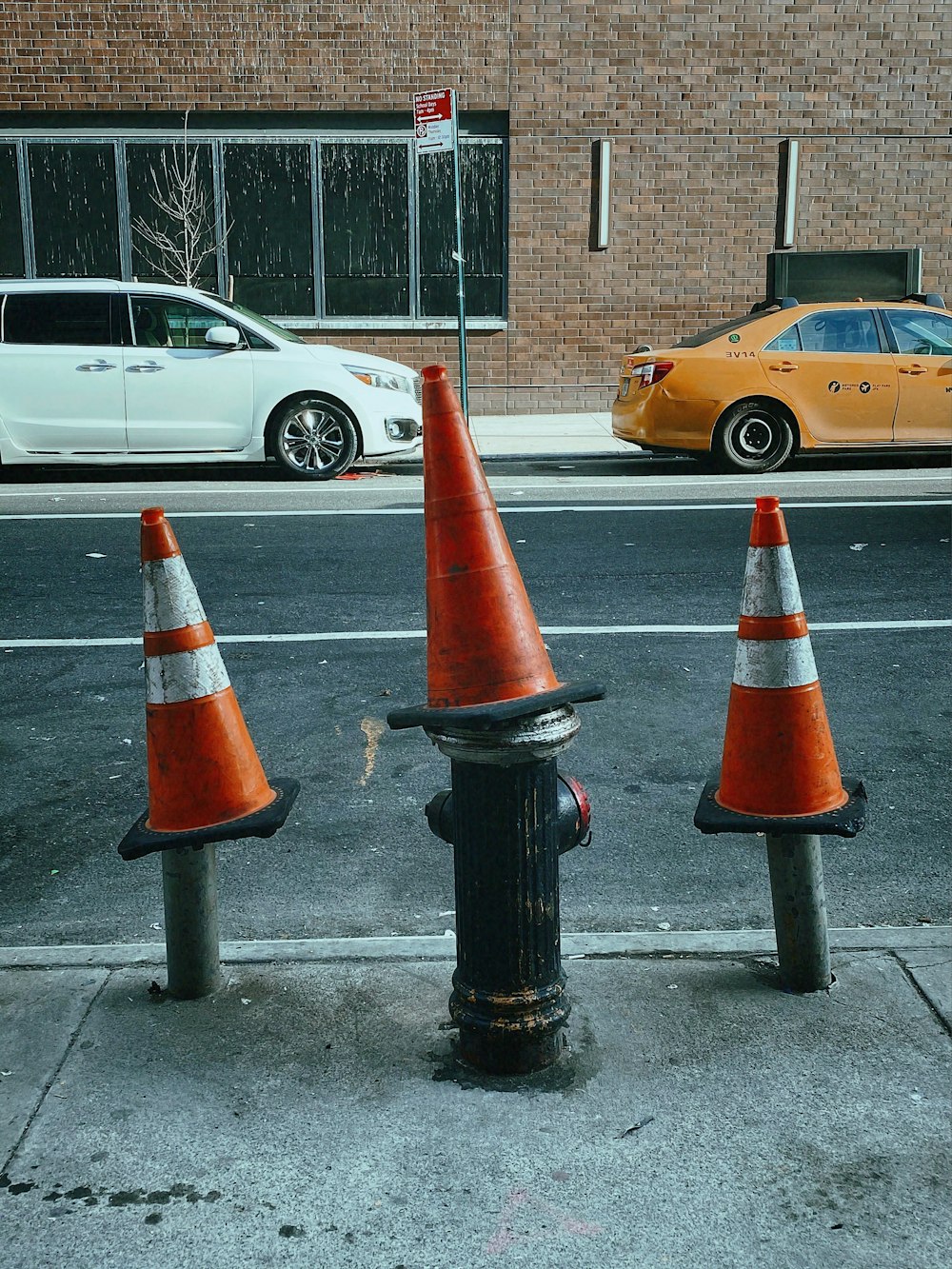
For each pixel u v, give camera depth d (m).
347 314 16.33
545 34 15.59
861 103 15.89
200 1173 2.35
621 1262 2.12
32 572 7.98
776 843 2.89
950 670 5.88
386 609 7.05
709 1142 2.42
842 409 12.07
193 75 15.57
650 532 9.09
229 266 16.11
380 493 11.05
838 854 3.97
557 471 12.66
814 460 13.48
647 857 3.98
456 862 2.62
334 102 15.70
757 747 2.88
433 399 2.48
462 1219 2.23
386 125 15.84
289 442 11.91
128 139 15.73
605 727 5.18
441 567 2.47
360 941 3.23
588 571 7.91
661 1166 2.35
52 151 15.72
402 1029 2.82
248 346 11.78
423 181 15.97
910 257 16.22
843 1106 2.52
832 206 16.12
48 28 15.40
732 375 11.96
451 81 15.66
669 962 3.11
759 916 3.57
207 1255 2.15
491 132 15.82
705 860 3.96
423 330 16.34
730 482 11.66
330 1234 2.20
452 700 2.46
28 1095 2.58
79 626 6.76
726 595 7.30
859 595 7.26
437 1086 2.60
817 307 12.19
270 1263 2.13
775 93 15.80
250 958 3.15
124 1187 2.31
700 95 15.77
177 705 2.78
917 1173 2.33
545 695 2.43
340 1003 2.93
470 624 2.45
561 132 15.80
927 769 4.70
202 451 11.77
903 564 8.00
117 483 11.93
